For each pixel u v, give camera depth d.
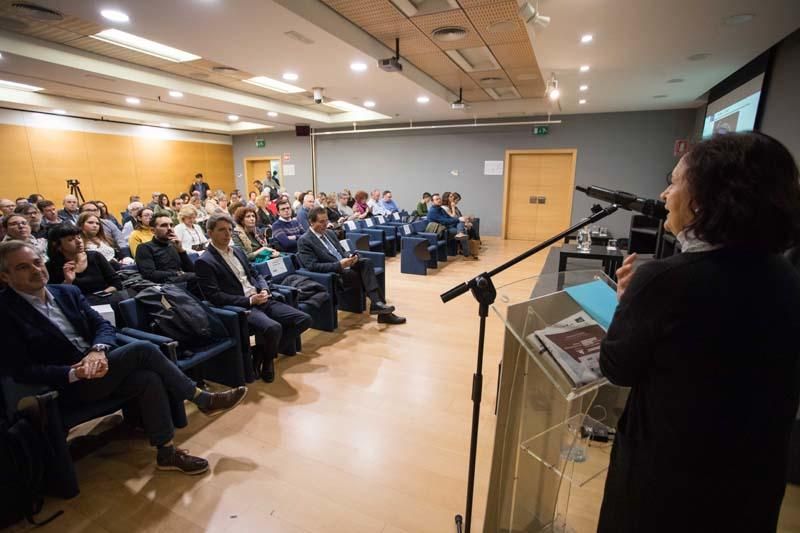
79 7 2.92
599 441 1.74
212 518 1.55
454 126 8.63
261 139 10.73
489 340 3.24
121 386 1.73
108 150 8.23
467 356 2.96
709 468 0.66
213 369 2.53
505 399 1.16
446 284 4.93
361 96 6.11
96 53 4.66
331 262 3.46
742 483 0.66
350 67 4.46
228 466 1.83
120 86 5.39
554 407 1.31
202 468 1.77
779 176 0.60
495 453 1.18
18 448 1.52
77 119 7.67
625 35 3.64
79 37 4.14
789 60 3.75
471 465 1.21
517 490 1.29
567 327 1.04
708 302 0.62
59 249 2.51
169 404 1.88
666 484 0.70
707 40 3.73
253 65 4.40
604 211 1.16
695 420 0.65
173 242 3.28
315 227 3.51
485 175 8.64
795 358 0.63
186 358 2.13
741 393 0.63
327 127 9.66
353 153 9.78
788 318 0.61
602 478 1.63
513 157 8.43
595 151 7.76
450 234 6.56
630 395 0.79
